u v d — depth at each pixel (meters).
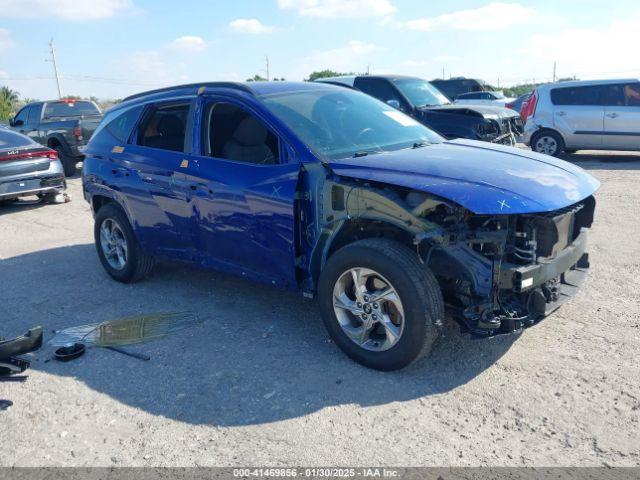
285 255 4.34
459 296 3.87
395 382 3.79
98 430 3.45
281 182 4.24
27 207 11.01
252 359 4.21
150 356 4.35
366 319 3.91
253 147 4.69
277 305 5.23
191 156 4.96
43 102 15.64
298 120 4.51
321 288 4.10
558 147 13.88
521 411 3.39
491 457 3.02
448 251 3.64
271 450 3.16
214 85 5.04
